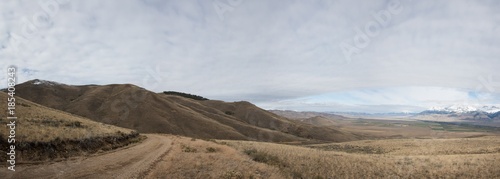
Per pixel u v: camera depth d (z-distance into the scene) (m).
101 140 28.27
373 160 28.72
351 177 20.42
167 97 171.25
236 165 20.53
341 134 193.25
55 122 28.28
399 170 23.14
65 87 160.25
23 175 13.45
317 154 32.44
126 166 17.80
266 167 20.95
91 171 15.58
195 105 185.12
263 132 142.50
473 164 25.44
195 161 21.38
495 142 50.62
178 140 46.91
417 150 46.19
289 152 33.03
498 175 21.22
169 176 15.60
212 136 117.88
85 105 127.31
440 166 24.88
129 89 142.00
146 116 119.94
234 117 186.25
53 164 16.81
